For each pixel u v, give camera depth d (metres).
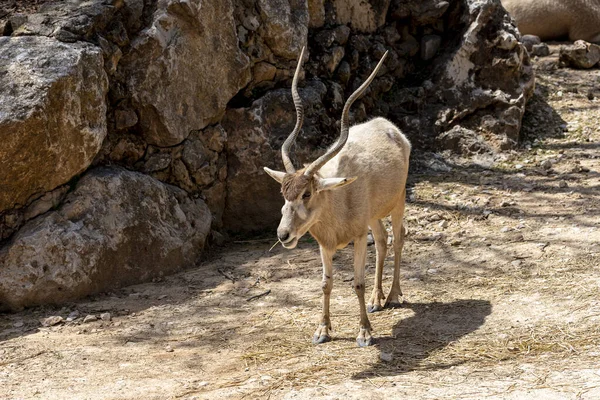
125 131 13.20
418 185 16.03
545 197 14.95
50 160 11.72
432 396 7.98
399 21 18.27
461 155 17.36
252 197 14.67
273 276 12.57
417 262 12.68
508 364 8.74
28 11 13.10
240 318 10.97
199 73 13.70
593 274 11.30
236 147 14.50
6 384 9.04
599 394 7.69
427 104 17.88
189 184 13.92
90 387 8.85
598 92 20.05
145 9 13.26
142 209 12.72
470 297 11.04
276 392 8.41
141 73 12.99
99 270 12.09
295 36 15.00
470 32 17.84
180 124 13.52
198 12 13.39
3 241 11.78
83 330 10.73
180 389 8.66
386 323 10.38
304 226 9.17
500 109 17.72
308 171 9.10
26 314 11.43
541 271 11.68
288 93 14.92
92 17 12.58
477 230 13.73
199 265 13.36
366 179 9.99
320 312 10.97
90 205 12.20
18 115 11.16
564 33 23.67
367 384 8.45
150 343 10.23
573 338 9.27
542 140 18.06
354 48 16.95
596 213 13.85
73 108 11.78
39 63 11.68
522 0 23.56
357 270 9.82
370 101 17.31
